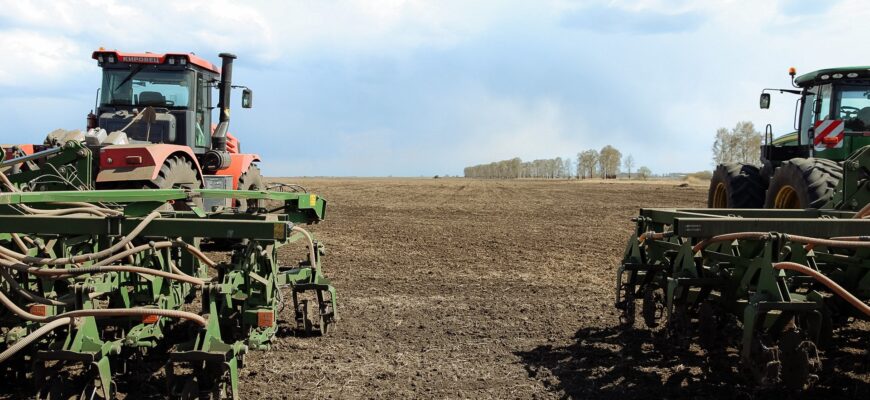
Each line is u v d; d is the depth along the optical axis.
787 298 3.76
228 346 3.76
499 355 5.14
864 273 4.38
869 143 8.87
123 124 9.56
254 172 12.31
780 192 8.23
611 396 4.24
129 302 4.71
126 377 4.36
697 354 5.06
